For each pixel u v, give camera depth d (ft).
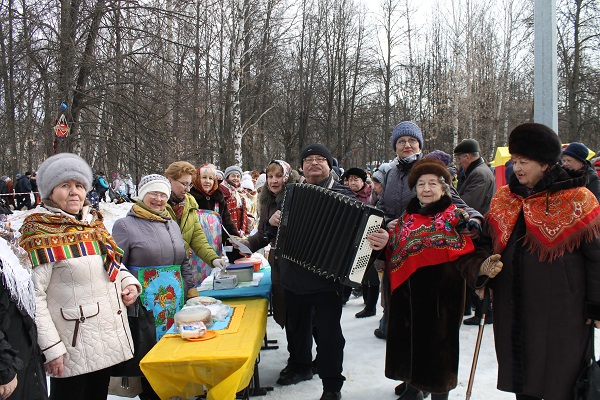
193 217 12.86
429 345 9.43
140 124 35.96
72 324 8.02
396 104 113.19
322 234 9.98
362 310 18.79
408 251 9.64
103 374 8.85
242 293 11.62
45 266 7.84
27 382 6.63
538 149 7.86
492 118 80.18
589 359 7.82
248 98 70.90
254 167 88.22
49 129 34.22
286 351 14.75
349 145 107.14
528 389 8.00
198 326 9.12
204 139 44.78
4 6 32.89
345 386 11.82
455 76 82.17
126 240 10.34
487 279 8.44
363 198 19.72
